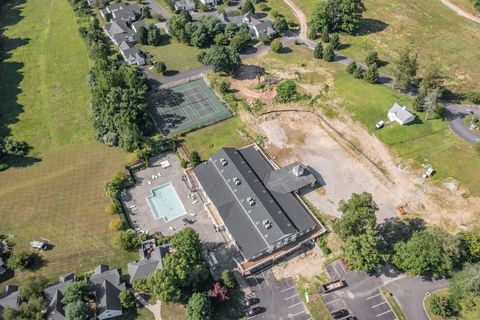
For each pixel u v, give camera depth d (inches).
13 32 7500.0
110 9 7770.7
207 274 3737.7
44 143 5324.8
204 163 4690.0
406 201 4419.3
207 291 3735.2
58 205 4554.6
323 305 3659.0
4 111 5807.1
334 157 4936.0
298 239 4109.3
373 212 3885.3
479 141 4717.0
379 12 7637.8
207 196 4409.5
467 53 6432.1
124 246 4060.0
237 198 4271.7
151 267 3786.9
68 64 6648.6
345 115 5364.2
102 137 5251.0
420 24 7224.4
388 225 4212.6
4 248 4126.5
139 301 3718.0
